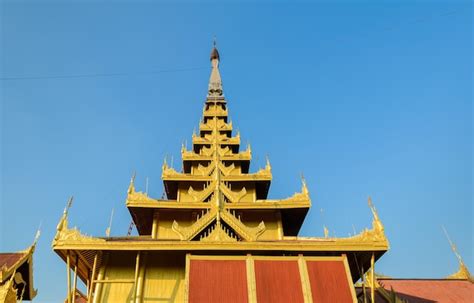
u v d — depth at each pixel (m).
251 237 21.44
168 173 33.12
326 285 19.25
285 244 20.53
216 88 50.91
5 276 22.28
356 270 23.84
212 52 57.41
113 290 21.77
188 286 18.75
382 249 20.47
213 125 43.88
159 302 21.45
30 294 25.27
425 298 25.44
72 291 21.19
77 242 20.66
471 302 24.97
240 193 29.52
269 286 19.03
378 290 25.80
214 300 18.34
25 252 25.14
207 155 37.69
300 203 28.47
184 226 28.69
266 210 28.94
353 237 21.33
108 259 22.61
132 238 23.16
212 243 20.55
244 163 37.91
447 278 28.64
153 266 22.58
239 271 19.56
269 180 32.94
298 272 19.69
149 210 28.83
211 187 29.89
